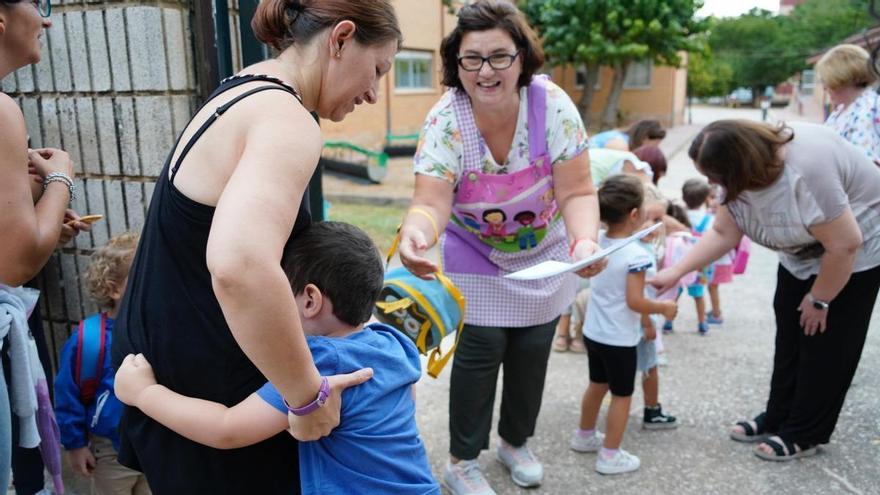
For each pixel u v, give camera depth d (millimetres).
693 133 22625
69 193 1944
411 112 16250
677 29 18812
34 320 2314
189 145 1277
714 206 5348
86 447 2199
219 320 1316
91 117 2373
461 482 2691
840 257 2588
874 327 4668
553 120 2436
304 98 1381
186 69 2271
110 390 2145
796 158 2553
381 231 7484
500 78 2285
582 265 1920
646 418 3309
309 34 1345
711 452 3096
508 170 2473
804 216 2586
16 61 1734
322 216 2664
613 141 4633
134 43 2232
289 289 1095
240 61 2420
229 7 2371
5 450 1654
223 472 1399
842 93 3736
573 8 19281
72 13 2303
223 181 1232
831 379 2846
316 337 1432
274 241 1078
